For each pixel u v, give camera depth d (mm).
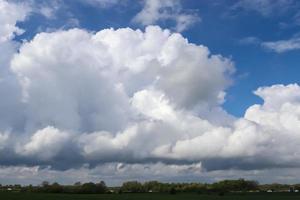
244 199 162750
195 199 159000
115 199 154125
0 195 156500
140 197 173000
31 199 141125
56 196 166125
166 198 166125
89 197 165750
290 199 162375
